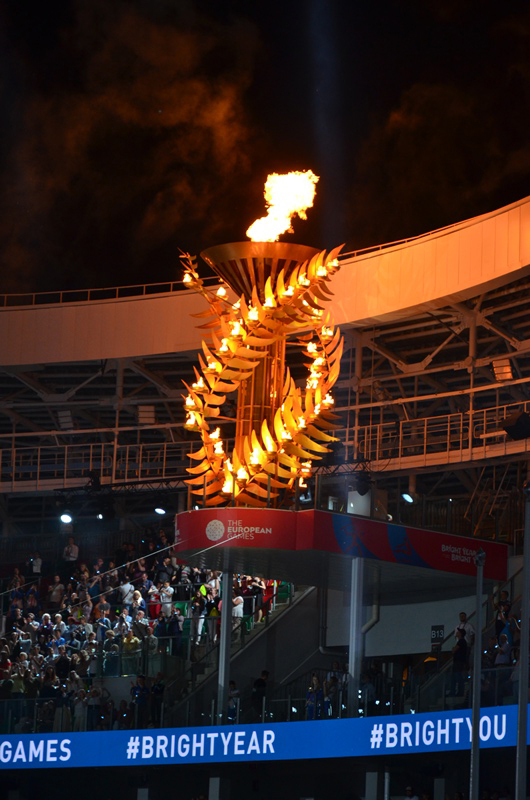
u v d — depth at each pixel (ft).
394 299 143.33
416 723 96.78
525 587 82.23
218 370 108.27
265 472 104.94
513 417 77.87
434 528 110.42
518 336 144.66
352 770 106.52
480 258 136.87
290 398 106.32
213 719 105.40
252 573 111.45
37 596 138.51
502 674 92.68
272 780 109.40
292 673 118.42
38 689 111.86
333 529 100.89
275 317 106.93
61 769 113.91
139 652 110.93
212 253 110.63
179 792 112.27
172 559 131.75
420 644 117.08
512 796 96.89
